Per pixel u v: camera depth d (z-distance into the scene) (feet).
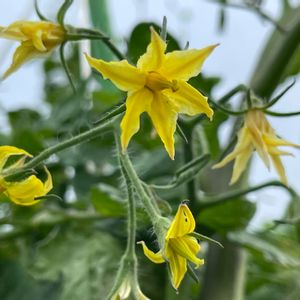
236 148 0.72
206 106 0.60
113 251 0.94
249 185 0.91
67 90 1.17
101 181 1.01
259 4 0.90
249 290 1.09
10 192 0.66
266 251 0.89
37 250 0.94
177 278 0.60
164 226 0.63
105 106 1.04
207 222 0.86
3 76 0.70
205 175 0.91
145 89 0.60
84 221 0.97
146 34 0.83
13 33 0.70
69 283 0.92
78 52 1.18
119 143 0.69
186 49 0.60
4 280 0.95
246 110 0.72
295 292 1.09
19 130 1.02
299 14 0.89
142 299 0.65
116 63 0.59
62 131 1.02
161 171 0.94
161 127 0.60
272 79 0.89
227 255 0.88
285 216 0.97
